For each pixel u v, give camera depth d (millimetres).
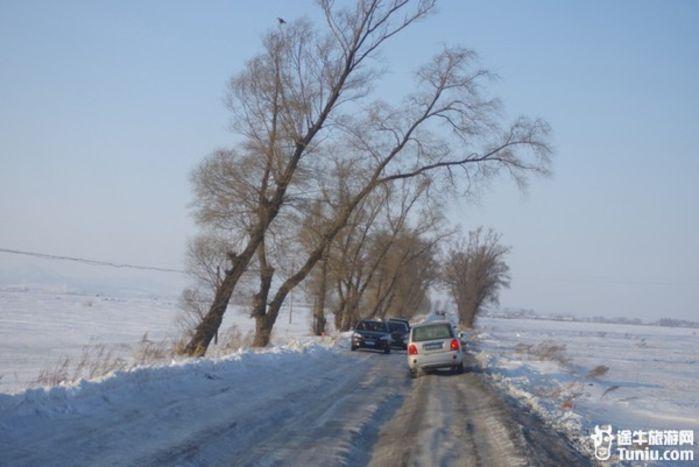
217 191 31688
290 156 31297
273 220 32719
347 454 9312
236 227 32375
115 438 8992
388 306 72812
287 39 31062
